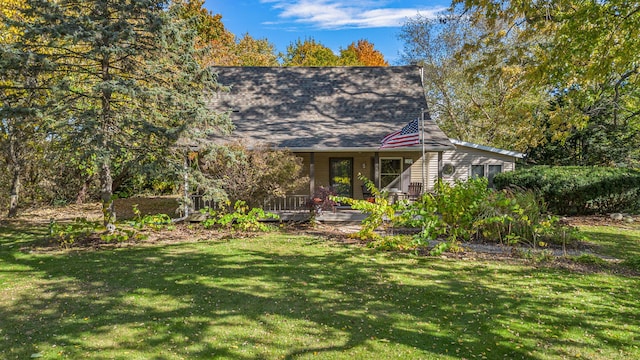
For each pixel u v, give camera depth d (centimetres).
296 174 1356
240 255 919
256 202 1361
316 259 884
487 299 634
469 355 457
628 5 991
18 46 990
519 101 2386
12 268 812
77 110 1077
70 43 1006
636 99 2078
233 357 453
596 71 1052
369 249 987
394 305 609
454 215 997
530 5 1260
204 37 3231
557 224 1061
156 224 1184
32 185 1856
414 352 464
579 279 742
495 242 1043
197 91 1205
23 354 459
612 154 1898
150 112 1129
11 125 1423
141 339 496
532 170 1645
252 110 1792
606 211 1529
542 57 1316
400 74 2002
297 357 452
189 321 548
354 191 1741
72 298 636
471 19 1554
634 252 969
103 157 984
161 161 1134
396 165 1759
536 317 564
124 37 1020
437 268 814
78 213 1728
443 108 3030
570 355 458
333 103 1844
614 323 545
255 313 576
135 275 758
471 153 1986
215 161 1254
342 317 563
